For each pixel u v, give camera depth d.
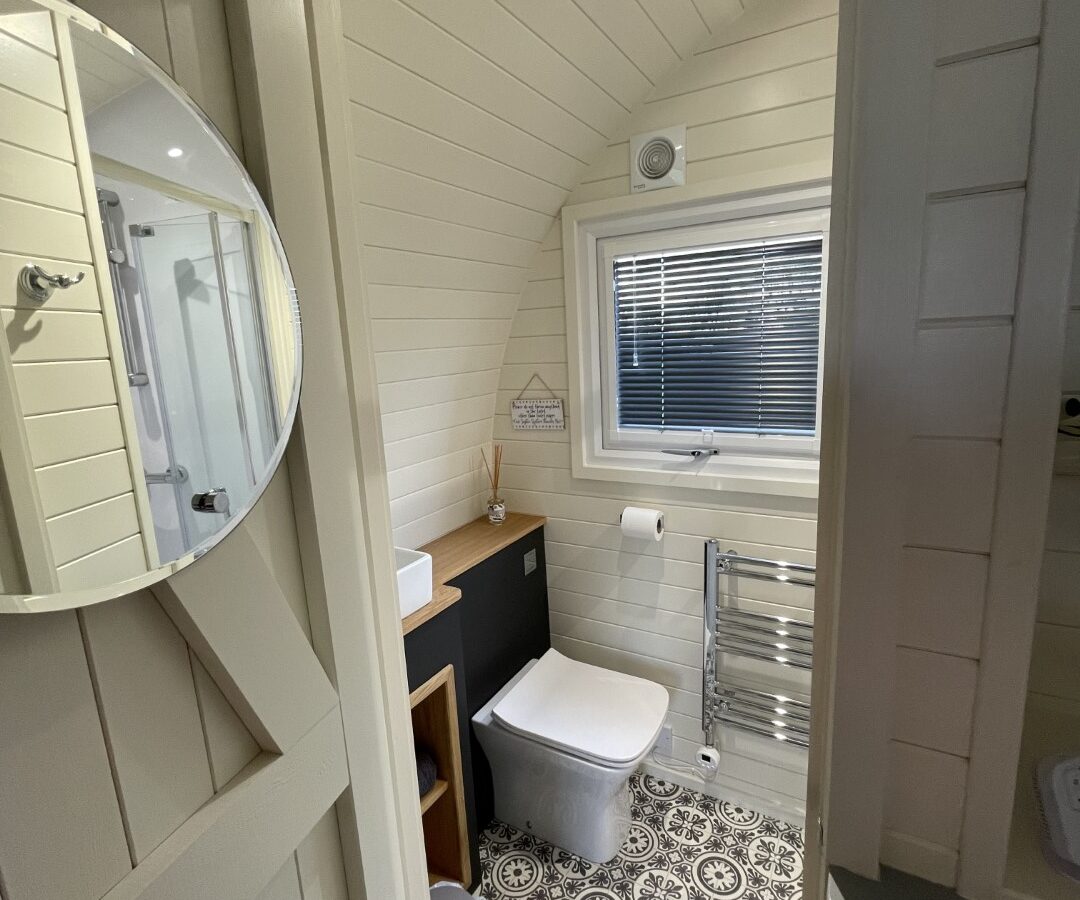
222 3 0.57
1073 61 0.44
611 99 1.57
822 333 1.64
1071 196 0.46
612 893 1.71
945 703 0.58
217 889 0.55
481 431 2.13
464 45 1.14
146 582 0.48
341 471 0.73
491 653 1.93
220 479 0.56
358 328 0.76
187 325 0.54
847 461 0.58
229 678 0.57
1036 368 0.50
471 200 1.51
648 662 2.07
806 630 1.77
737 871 1.76
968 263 0.50
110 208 0.48
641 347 1.91
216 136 0.55
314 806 0.69
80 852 0.44
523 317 2.01
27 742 0.41
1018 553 0.53
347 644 0.75
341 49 0.71
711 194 1.61
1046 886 0.59
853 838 0.65
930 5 0.48
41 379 0.43
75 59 0.44
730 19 1.50
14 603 0.39
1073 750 0.64
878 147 0.51
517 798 1.89
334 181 0.71
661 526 1.92
